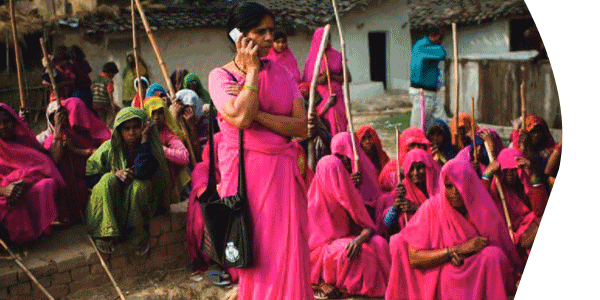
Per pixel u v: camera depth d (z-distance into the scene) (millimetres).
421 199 4559
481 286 3811
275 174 3236
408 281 4031
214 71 3256
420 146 5461
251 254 3172
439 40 8641
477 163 4984
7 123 4637
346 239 4305
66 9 12617
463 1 15070
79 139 5316
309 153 4977
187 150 5285
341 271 4242
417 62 8586
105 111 11250
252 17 3131
